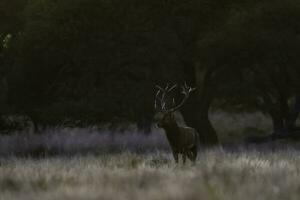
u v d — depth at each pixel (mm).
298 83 75812
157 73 64188
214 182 19250
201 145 64000
